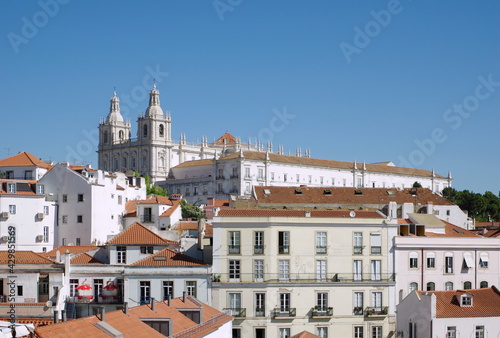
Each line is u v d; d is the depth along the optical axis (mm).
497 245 97625
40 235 119375
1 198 117062
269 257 89938
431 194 147375
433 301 80188
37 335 53594
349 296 91500
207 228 106000
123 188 142625
